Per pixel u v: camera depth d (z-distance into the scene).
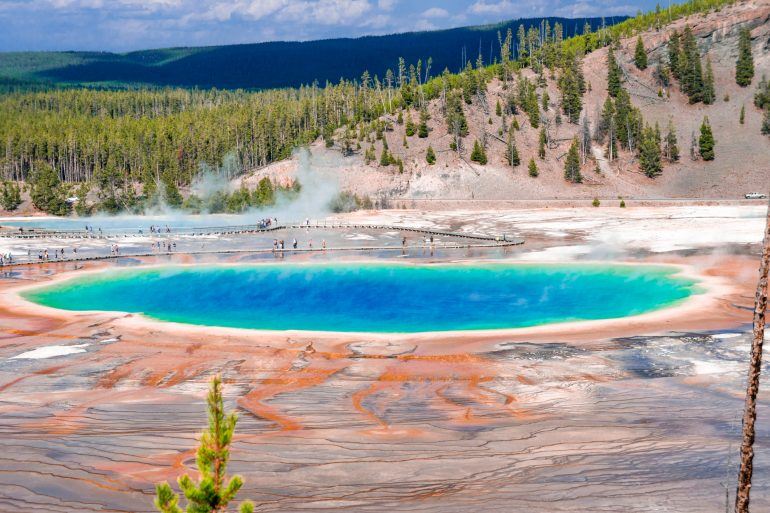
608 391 35.66
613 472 25.17
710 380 36.97
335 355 45.22
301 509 22.88
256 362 43.56
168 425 30.95
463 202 176.50
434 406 33.88
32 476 25.45
